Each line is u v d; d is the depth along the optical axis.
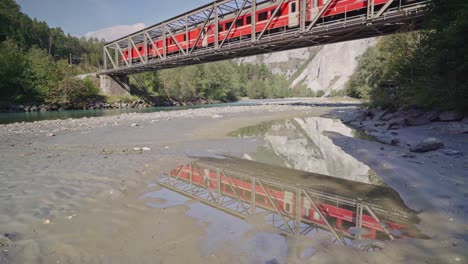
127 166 6.57
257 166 7.12
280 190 5.18
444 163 5.72
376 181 5.53
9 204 4.09
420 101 12.53
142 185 5.25
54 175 5.71
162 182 5.52
